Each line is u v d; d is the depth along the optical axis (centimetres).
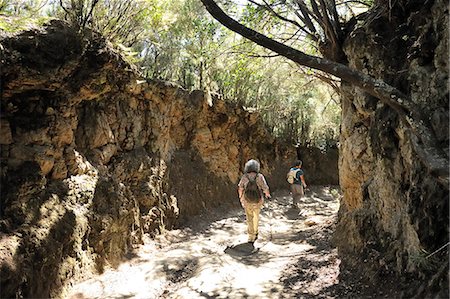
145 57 899
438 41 391
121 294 507
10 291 380
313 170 1634
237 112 1202
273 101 1386
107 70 590
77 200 546
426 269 344
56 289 459
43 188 497
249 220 746
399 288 372
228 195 1148
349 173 584
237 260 619
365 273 445
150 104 808
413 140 351
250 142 1341
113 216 611
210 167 1105
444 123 361
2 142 466
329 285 462
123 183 691
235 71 1134
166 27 813
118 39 682
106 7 641
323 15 573
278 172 1472
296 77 1364
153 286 545
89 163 603
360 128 557
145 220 730
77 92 564
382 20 506
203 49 1032
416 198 375
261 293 472
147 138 801
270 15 797
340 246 583
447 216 336
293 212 1138
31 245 433
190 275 565
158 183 801
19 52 461
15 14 521
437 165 316
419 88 409
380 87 367
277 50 393
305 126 1630
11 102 488
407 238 395
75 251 510
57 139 538
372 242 477
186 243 750
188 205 930
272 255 652
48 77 491
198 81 1075
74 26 528
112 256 602
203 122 1085
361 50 525
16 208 447
